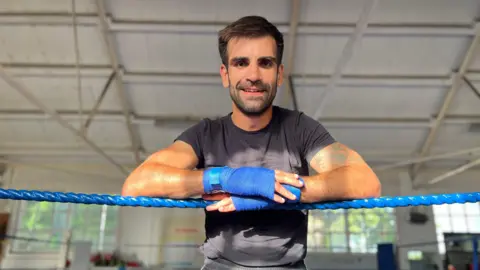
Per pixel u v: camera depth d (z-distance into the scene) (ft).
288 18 18.35
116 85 21.94
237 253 3.56
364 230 31.42
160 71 21.26
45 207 30.73
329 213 32.12
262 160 3.84
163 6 17.97
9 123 25.36
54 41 19.53
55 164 30.81
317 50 19.79
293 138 3.95
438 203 3.54
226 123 4.08
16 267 28.73
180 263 28.68
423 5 17.74
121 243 29.43
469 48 19.65
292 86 21.48
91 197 3.52
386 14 18.13
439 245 29.37
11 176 30.22
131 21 18.43
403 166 30.78
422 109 23.82
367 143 27.04
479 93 21.20
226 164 3.85
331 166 3.71
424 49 19.86
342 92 22.57
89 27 18.80
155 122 24.48
